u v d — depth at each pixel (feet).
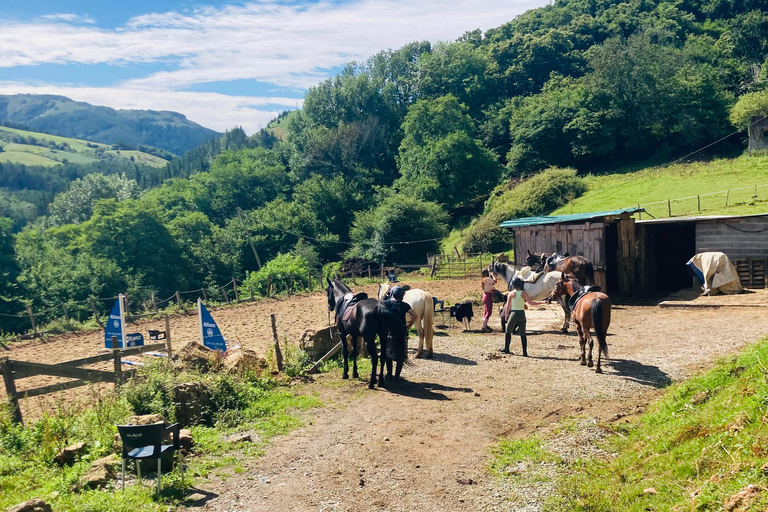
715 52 279.08
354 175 282.36
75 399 39.60
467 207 234.17
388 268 132.05
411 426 30.22
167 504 21.94
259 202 287.69
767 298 60.49
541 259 69.51
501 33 414.21
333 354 46.32
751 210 120.16
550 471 24.20
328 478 24.31
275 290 125.59
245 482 24.02
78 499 22.00
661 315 59.62
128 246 180.04
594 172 229.45
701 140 219.20
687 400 29.12
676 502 19.30
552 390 35.29
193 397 31.86
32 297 149.18
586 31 367.25
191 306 94.07
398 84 361.92
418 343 51.16
